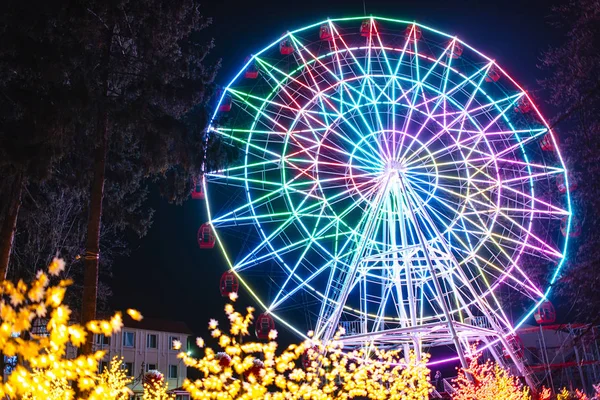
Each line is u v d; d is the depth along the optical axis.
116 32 23.81
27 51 20.62
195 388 12.77
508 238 29.91
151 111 22.83
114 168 25.53
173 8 24.12
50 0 21.30
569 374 44.78
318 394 15.05
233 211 29.94
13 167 20.95
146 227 26.66
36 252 31.39
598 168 21.77
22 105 20.45
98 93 21.83
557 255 27.39
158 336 63.81
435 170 31.11
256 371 15.20
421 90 31.92
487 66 32.44
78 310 33.03
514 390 30.58
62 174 25.55
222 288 28.80
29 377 8.02
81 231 33.34
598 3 21.95
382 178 30.09
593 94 20.11
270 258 29.55
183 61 24.56
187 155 22.78
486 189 30.94
